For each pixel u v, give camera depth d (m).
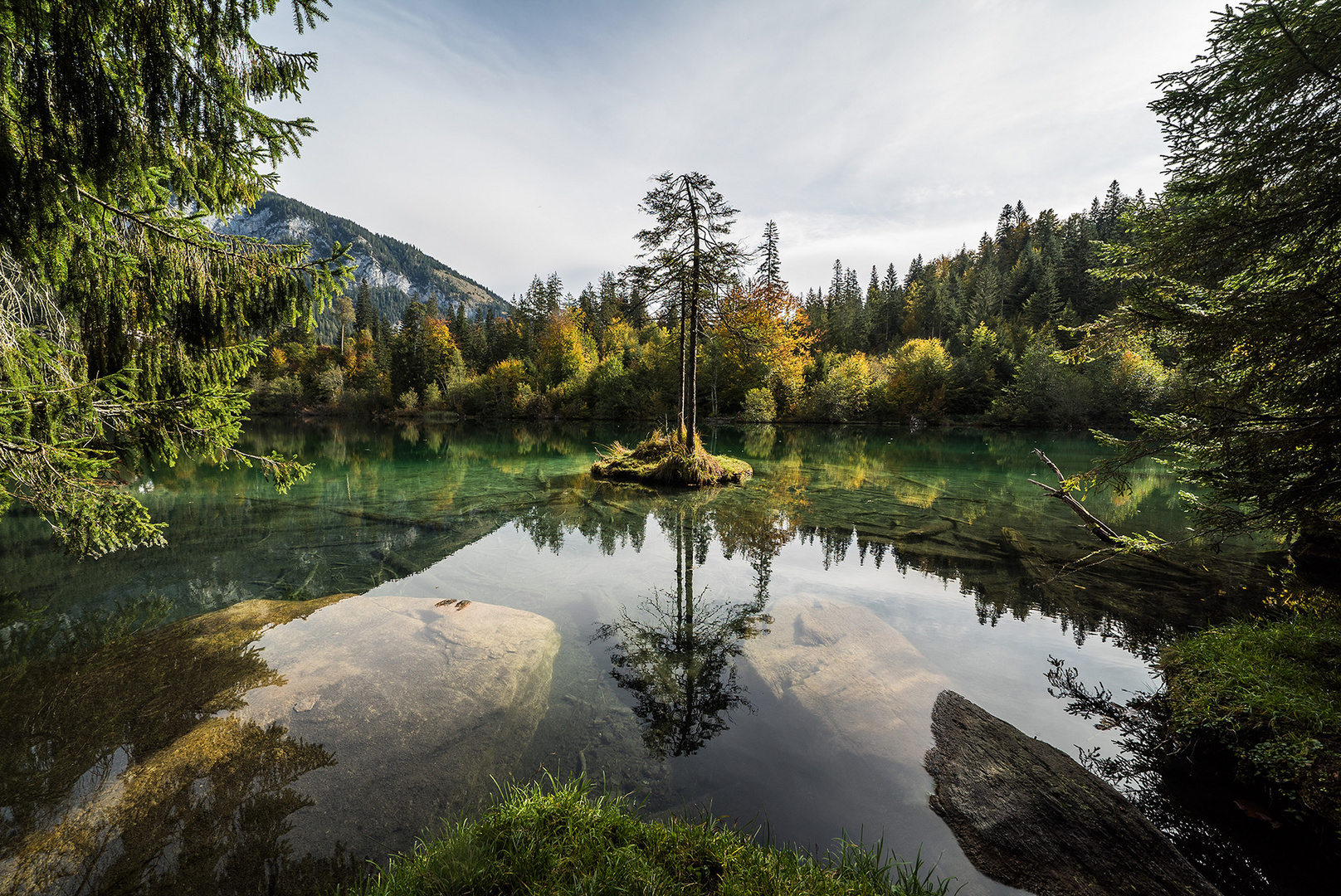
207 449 4.21
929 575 6.84
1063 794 2.89
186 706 3.62
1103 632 5.09
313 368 70.44
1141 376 33.34
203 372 4.23
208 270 3.82
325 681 3.93
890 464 19.09
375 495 12.95
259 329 4.27
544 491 13.62
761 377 42.28
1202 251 3.94
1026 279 59.97
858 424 44.06
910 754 3.27
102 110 2.81
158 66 2.90
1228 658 4.04
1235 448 3.72
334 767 3.01
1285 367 3.58
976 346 46.62
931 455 22.31
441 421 53.50
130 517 4.05
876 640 4.87
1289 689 3.52
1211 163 3.94
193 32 3.05
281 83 3.49
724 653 4.68
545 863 2.26
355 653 4.40
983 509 10.99
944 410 43.78
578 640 4.96
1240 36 3.57
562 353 57.44
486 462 20.20
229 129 3.37
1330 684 3.63
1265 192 3.69
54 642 4.72
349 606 5.49
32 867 2.27
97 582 6.58
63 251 3.22
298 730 3.35
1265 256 3.84
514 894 2.13
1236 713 3.41
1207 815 2.89
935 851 2.54
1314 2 3.19
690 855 2.36
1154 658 4.57
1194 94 3.83
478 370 66.69
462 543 8.62
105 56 2.99
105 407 3.67
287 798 2.76
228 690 3.82
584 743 3.39
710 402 47.28
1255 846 2.68
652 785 2.99
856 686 4.07
